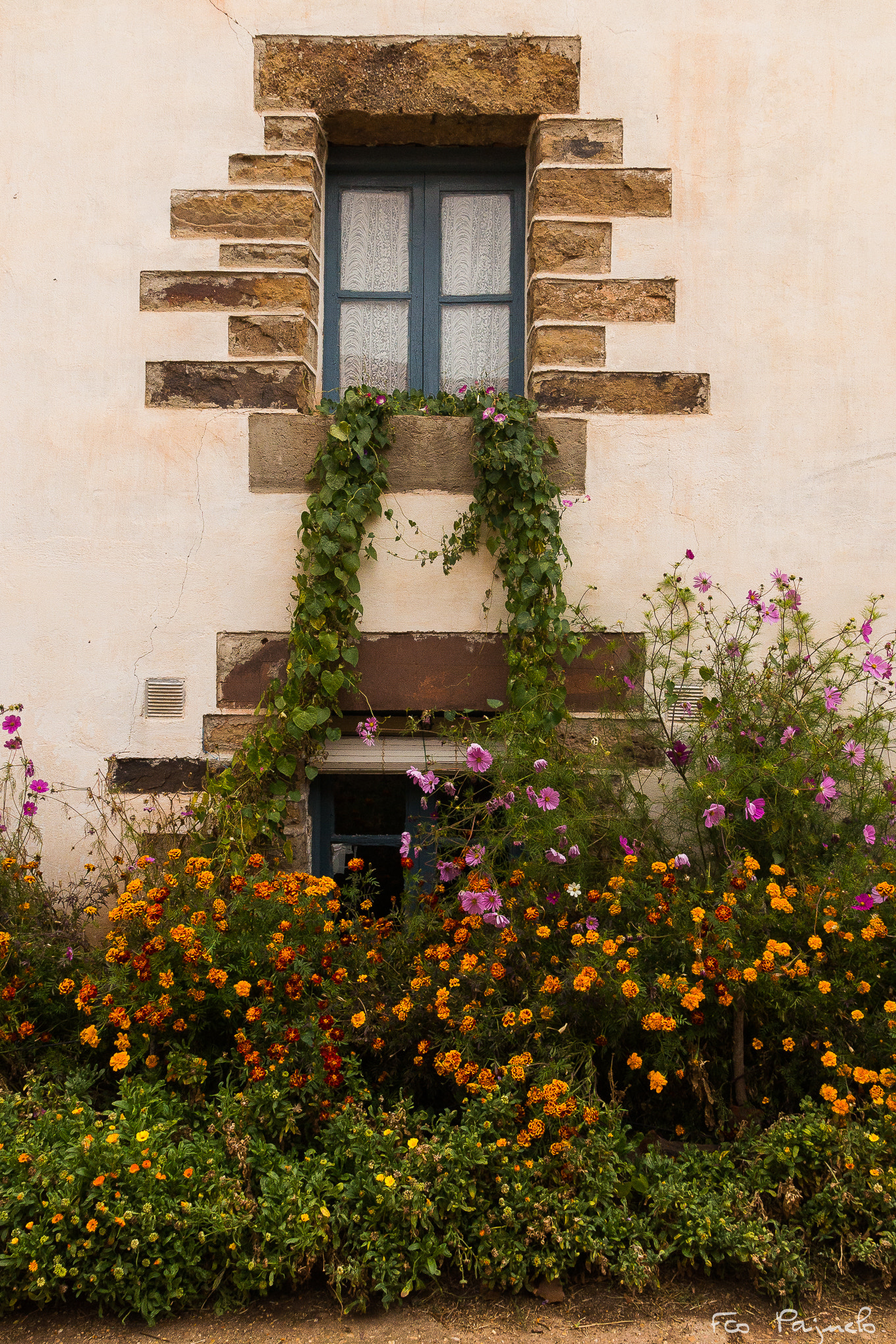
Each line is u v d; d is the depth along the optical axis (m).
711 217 4.02
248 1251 2.47
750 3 4.03
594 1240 2.49
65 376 3.99
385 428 3.92
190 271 4.00
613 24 4.03
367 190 4.41
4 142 4.01
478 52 4.03
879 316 4.03
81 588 3.98
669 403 4.00
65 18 4.02
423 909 3.50
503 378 4.40
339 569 3.81
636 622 3.98
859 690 3.99
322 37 4.03
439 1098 3.09
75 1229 2.45
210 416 3.99
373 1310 2.48
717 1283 2.57
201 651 3.98
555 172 4.02
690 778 3.71
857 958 3.06
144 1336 2.38
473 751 3.46
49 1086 2.97
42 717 3.98
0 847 3.76
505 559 3.89
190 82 4.02
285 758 3.87
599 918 3.25
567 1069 2.83
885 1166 2.65
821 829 3.52
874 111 4.03
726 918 2.85
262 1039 2.98
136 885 3.26
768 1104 3.03
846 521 4.01
